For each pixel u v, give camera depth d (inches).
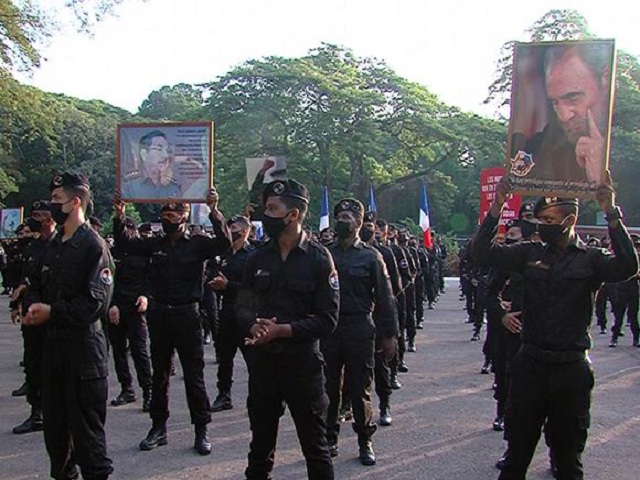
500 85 1470.2
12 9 765.9
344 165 1540.4
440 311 857.5
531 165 194.4
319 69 1513.3
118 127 276.5
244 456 266.5
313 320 186.2
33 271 217.3
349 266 259.4
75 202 203.3
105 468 199.9
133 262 337.1
